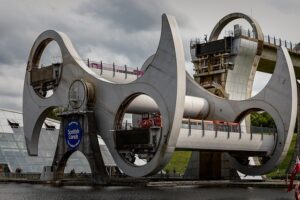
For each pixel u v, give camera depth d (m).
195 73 58.56
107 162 61.53
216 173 55.00
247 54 55.16
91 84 47.78
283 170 65.69
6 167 55.19
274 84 50.47
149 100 47.88
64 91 50.75
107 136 46.50
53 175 49.28
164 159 41.50
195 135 44.44
